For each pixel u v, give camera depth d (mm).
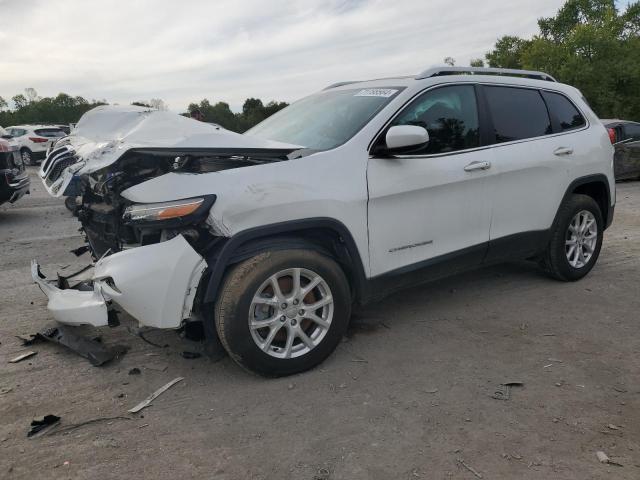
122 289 2934
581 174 4773
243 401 3002
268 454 2545
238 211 2969
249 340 3057
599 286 4863
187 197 2926
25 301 4664
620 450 2527
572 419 2787
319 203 3211
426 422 2781
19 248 6703
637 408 2885
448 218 3877
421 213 3715
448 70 4055
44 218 9023
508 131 4293
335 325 3340
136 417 2859
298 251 3158
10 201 8516
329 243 3443
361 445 2602
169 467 2459
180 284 2938
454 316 4191
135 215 2998
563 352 3561
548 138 4559
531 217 4449
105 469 2445
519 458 2480
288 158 3264
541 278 5082
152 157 3377
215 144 3109
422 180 3668
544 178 4469
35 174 17766
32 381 3246
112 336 3846
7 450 2586
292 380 3229
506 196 4215
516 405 2926
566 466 2418
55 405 2984
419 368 3361
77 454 2553
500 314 4227
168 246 2963
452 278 5117
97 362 3420
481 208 4062
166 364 3443
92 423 2807
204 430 2738
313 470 2430
